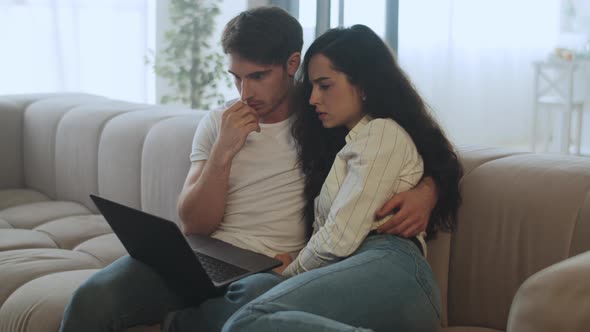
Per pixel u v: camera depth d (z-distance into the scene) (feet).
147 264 4.52
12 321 5.02
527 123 17.89
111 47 13.75
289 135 5.20
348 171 4.45
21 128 8.93
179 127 6.75
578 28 17.81
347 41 4.54
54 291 5.06
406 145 4.41
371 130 4.37
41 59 12.91
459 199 4.69
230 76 14.93
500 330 4.43
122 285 4.32
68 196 8.23
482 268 4.53
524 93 17.79
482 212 4.57
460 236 4.68
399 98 4.63
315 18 14.33
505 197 4.48
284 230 5.07
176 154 6.59
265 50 4.86
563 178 4.32
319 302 3.67
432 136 4.65
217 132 5.32
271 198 5.12
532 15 17.57
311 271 3.92
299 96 5.00
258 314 3.56
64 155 8.21
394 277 3.89
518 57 17.61
